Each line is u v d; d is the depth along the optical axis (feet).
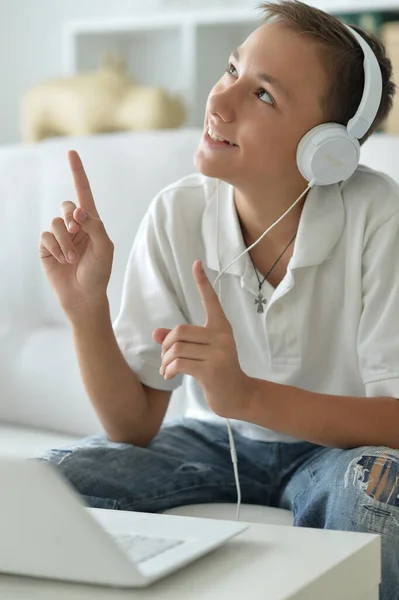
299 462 4.98
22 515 2.76
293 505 4.44
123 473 4.63
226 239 4.92
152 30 12.55
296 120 4.54
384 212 4.71
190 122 11.80
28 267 7.08
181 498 4.75
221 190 5.06
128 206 6.52
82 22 12.56
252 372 4.96
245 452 5.08
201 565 2.97
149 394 5.11
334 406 4.34
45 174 7.01
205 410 5.37
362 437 4.35
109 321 4.77
